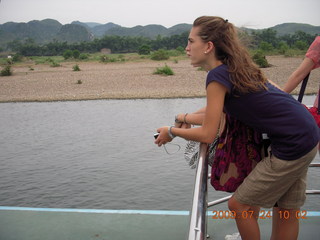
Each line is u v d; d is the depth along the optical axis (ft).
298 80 6.57
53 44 390.63
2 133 35.47
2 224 8.56
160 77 88.99
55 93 70.95
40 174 22.11
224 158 5.53
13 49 587.27
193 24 5.23
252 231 5.50
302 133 4.86
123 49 398.01
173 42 386.52
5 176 21.98
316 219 8.03
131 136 30.94
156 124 36.29
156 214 8.70
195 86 70.95
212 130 4.89
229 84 4.81
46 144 29.81
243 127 5.43
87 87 78.18
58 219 8.71
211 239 7.56
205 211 3.90
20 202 17.95
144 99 58.90
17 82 93.91
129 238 7.76
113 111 47.03
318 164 6.93
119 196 18.06
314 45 6.35
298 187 5.52
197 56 5.13
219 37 4.97
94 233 8.01
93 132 33.60
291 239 5.81
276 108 4.85
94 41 408.26
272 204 5.38
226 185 5.53
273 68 97.30
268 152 5.44
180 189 18.56
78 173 21.84
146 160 23.50
